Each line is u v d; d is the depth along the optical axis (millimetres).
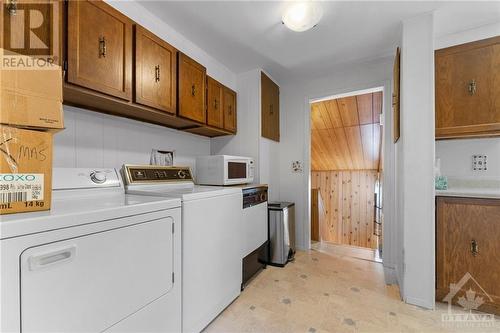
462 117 1713
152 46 1600
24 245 686
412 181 1706
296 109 2998
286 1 1577
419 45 1697
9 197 738
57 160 1394
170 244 1207
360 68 2586
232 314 1588
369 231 4152
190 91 1946
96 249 873
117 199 1252
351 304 1705
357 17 1735
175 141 2275
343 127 3480
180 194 1343
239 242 1847
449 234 1640
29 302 695
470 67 1693
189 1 1589
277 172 3037
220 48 2203
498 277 1518
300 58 2396
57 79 871
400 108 1844
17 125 765
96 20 1262
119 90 1380
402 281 1795
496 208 1518
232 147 2707
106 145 1665
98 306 875
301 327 1454
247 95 2658
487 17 1754
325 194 4559
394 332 1403
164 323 1159
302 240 2945
